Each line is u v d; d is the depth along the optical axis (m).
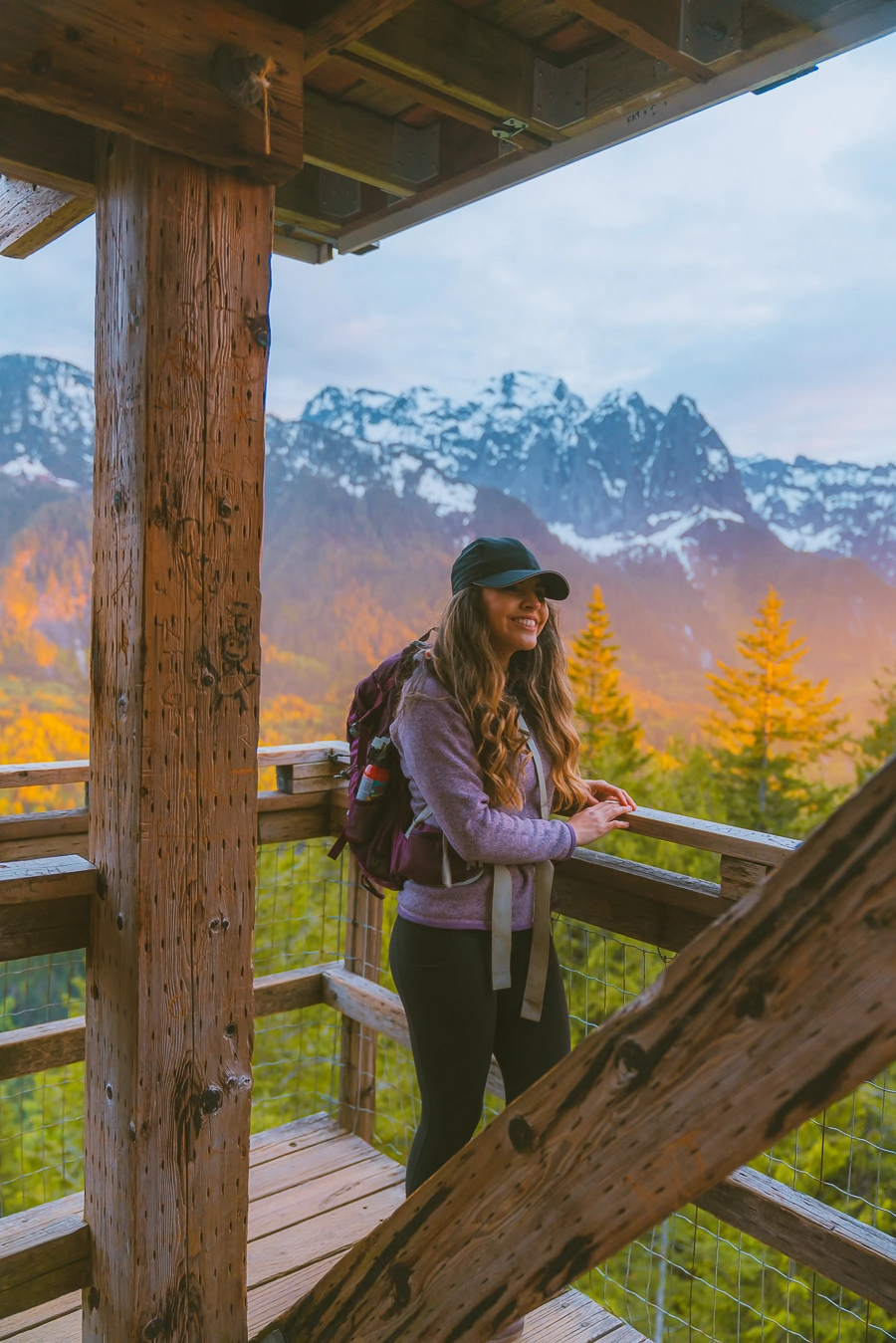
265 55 1.42
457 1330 1.05
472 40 1.75
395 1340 1.13
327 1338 1.23
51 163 1.55
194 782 1.49
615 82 1.80
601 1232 0.91
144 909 1.45
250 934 1.57
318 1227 2.19
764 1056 0.78
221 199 1.45
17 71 1.21
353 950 2.65
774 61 1.58
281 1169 2.43
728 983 0.80
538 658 1.74
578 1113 0.92
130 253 1.42
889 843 0.71
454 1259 1.05
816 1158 13.12
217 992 1.53
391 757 1.65
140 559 1.42
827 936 0.74
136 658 1.43
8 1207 6.62
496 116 1.84
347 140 2.07
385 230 2.35
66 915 1.55
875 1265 1.45
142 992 1.46
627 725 47.28
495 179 2.07
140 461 1.41
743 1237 11.84
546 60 1.86
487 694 1.53
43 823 3.00
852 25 1.48
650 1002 0.86
